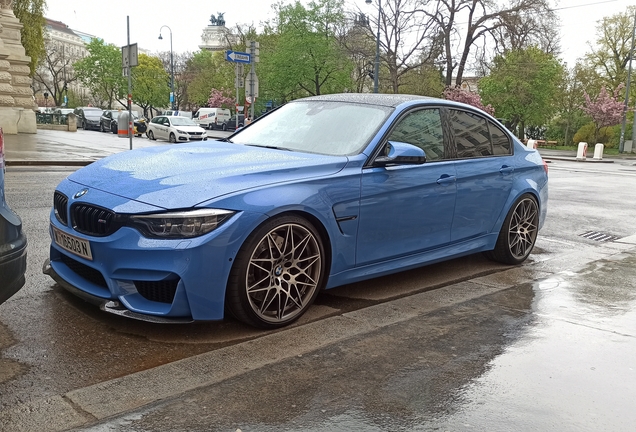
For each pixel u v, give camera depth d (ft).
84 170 13.09
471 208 16.15
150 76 250.78
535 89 139.03
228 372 9.91
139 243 10.48
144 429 8.04
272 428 8.20
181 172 11.75
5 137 76.64
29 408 8.48
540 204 18.83
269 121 16.16
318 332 11.93
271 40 179.11
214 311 10.87
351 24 124.47
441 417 8.70
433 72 135.54
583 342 11.93
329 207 12.36
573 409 9.08
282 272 11.86
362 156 13.35
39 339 10.95
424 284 15.81
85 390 9.07
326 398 9.16
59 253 12.85
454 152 15.92
